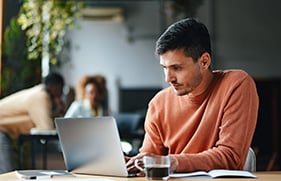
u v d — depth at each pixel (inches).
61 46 180.9
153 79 357.7
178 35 66.1
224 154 63.2
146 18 358.3
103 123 62.2
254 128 67.6
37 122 134.6
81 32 358.3
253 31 351.9
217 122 68.4
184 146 71.7
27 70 151.3
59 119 67.7
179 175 59.7
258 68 351.3
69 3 168.7
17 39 148.5
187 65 66.6
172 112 73.7
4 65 141.8
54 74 148.5
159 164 56.9
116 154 61.9
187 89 68.1
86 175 65.2
